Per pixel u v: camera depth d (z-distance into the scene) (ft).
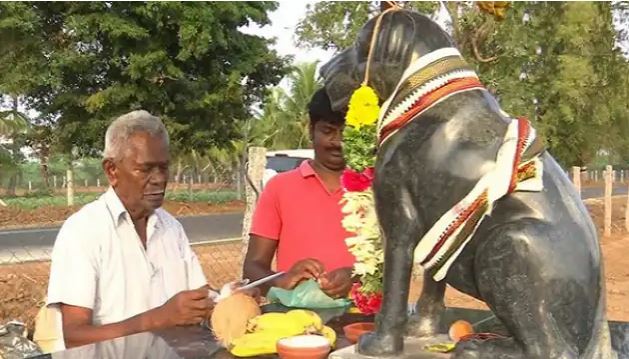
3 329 13.47
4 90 47.14
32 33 47.37
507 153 4.13
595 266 4.16
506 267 4.03
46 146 60.70
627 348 4.53
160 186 7.91
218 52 53.26
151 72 48.34
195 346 5.10
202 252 31.60
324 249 9.29
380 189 4.46
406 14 4.62
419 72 4.39
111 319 7.74
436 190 4.24
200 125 55.11
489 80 34.14
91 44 49.73
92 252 7.60
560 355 3.93
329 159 9.39
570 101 45.62
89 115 52.49
